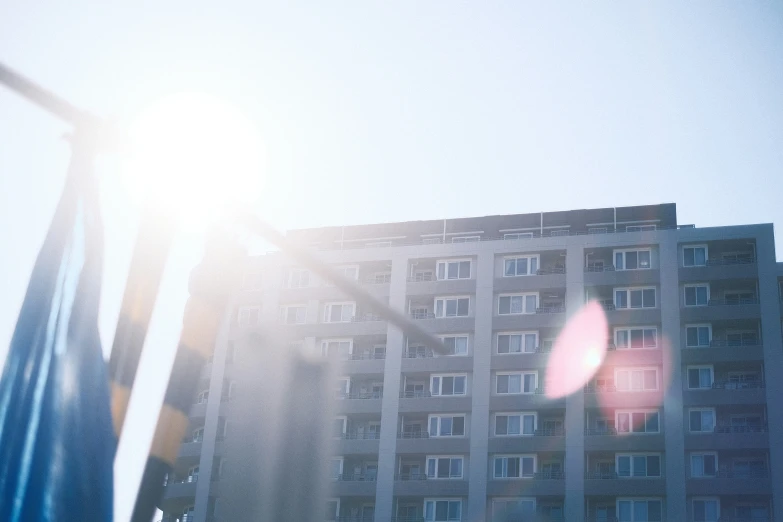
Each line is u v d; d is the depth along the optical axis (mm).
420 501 90688
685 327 92125
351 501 91812
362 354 98312
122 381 8062
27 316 8117
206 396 99188
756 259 92500
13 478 7617
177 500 95625
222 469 8164
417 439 92062
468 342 95750
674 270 94000
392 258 100875
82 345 8062
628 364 91688
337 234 105500
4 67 7297
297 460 8141
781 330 89625
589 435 89500
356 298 8508
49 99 7539
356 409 94250
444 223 103938
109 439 7855
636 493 86562
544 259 98188
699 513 85125
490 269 98250
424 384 95750
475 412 92438
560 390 91688
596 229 100250
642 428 89250
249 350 8320
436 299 98562
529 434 91062
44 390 7867
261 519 8008
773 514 83438
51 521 7555
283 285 103375
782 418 86312
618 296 94688
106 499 7711
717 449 86688
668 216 99375
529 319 95062
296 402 8227
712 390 88688
